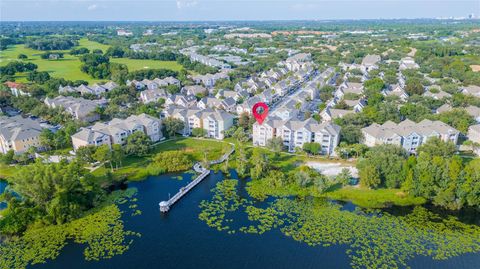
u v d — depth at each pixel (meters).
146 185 131.00
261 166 135.88
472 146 151.38
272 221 108.88
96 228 104.75
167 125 172.75
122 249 96.38
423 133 151.12
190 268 90.00
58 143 157.00
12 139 149.75
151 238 101.12
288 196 122.88
